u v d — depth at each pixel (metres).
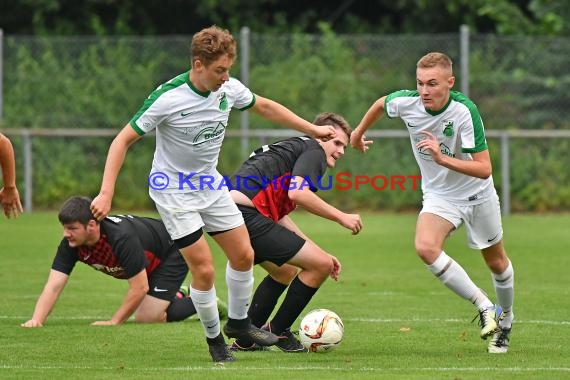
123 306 23.34
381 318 24.36
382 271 33.12
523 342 20.98
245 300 19.06
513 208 49.47
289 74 50.12
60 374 17.45
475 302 19.55
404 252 37.78
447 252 37.56
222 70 17.48
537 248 38.28
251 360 18.97
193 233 18.16
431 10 62.84
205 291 18.31
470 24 61.81
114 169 17.56
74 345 20.48
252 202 20.00
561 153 49.25
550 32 56.75
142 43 51.06
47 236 41.62
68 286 30.09
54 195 50.19
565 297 27.48
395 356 19.39
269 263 20.58
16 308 25.89
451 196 20.03
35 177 50.28
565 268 33.34
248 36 49.44
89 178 50.28
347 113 50.03
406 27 63.94
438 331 22.45
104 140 50.38
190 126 17.91
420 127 20.08
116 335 21.73
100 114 50.97
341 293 28.61
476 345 20.67
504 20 57.88
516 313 24.91
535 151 49.28
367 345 20.70
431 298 27.64
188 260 18.27
